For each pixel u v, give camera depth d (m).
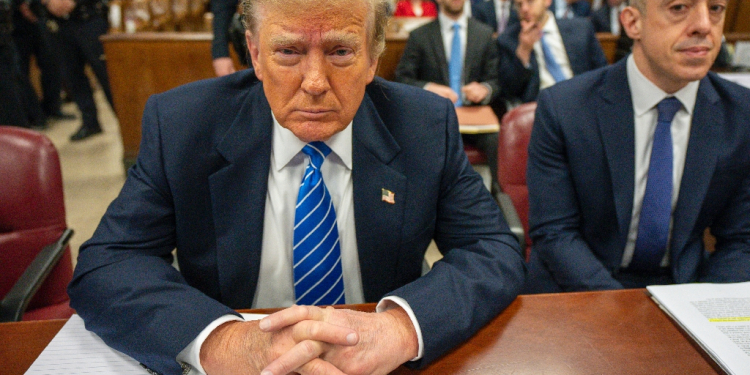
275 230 0.98
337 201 0.99
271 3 0.72
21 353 0.77
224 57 2.68
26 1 4.39
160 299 0.80
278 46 0.74
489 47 2.88
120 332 0.77
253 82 1.00
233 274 0.96
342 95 0.77
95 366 0.75
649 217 1.23
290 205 0.98
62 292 1.36
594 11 4.35
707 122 1.18
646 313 0.87
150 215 0.93
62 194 1.34
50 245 1.28
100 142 4.36
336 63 0.75
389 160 0.98
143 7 3.89
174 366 0.73
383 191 0.98
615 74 1.25
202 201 0.94
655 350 0.77
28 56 4.59
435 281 0.85
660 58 1.09
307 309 0.73
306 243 0.94
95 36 4.02
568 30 2.82
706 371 0.73
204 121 0.95
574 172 1.27
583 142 1.25
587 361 0.75
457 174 1.04
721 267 1.21
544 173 1.32
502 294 0.87
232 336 0.74
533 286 1.39
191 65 3.31
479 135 2.62
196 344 0.75
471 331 0.80
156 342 0.74
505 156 1.61
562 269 1.23
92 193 3.30
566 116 1.27
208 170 0.94
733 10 3.59
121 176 3.60
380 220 0.98
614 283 1.16
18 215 1.28
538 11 2.57
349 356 0.71
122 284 0.82
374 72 0.86
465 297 0.83
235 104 0.97
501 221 1.04
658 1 1.06
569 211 1.30
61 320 0.85
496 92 2.81
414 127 1.01
